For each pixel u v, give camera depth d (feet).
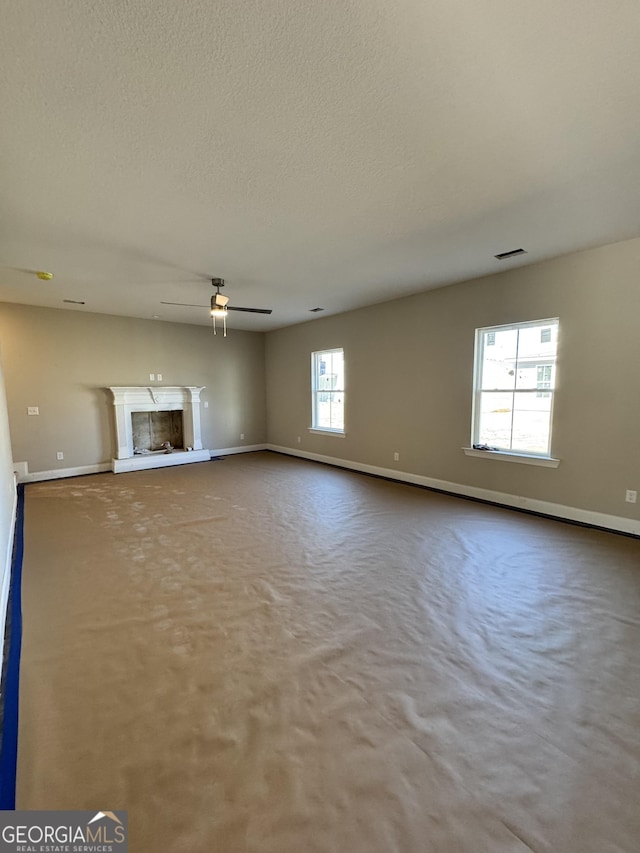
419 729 4.94
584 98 5.32
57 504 14.74
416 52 4.52
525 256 11.96
